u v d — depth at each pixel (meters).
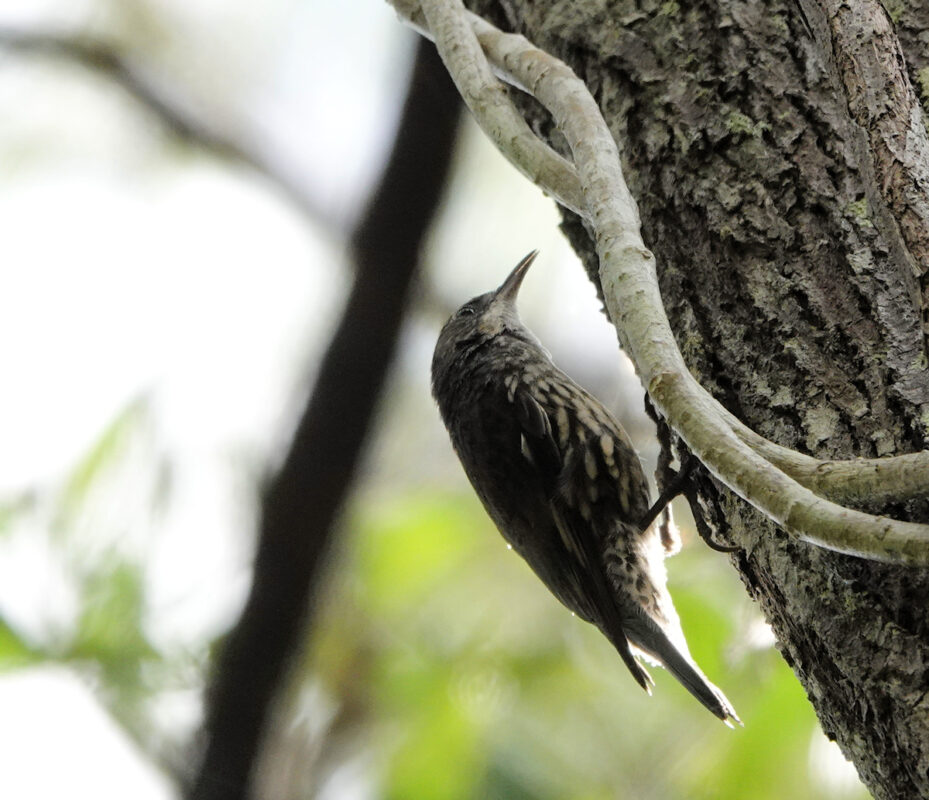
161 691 7.96
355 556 9.94
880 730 4.16
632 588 7.77
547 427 8.13
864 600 4.27
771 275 4.79
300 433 7.05
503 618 9.94
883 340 4.51
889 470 3.91
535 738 9.44
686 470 6.16
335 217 9.71
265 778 7.16
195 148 10.39
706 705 7.40
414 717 9.48
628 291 4.45
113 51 10.27
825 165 4.85
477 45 5.52
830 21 4.48
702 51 5.18
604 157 4.85
